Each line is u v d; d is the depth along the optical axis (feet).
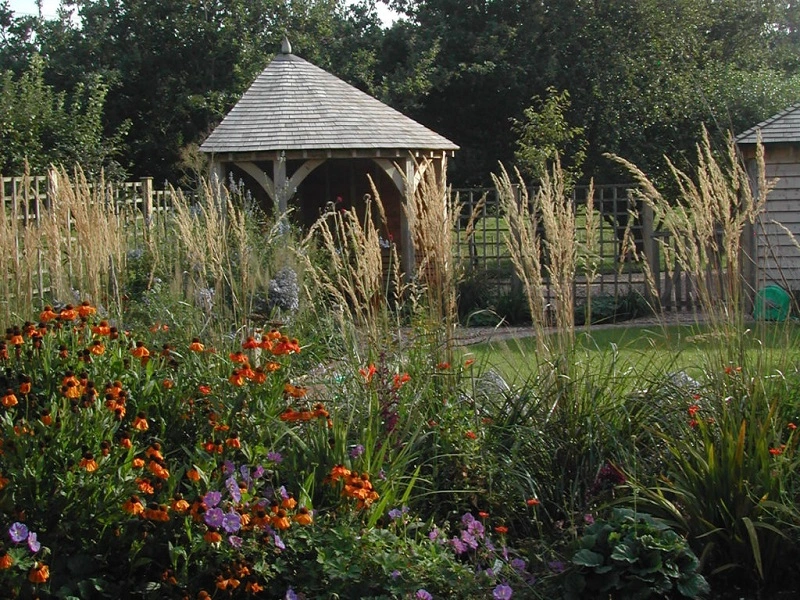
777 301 40.29
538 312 17.75
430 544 13.41
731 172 17.16
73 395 12.64
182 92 81.51
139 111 83.41
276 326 18.48
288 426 15.34
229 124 49.80
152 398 15.12
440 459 16.06
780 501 13.75
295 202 57.77
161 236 32.99
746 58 86.28
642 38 77.82
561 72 76.54
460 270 19.27
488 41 80.02
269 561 12.43
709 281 17.38
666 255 18.03
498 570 13.29
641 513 14.14
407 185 19.85
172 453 14.56
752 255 45.55
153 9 82.64
